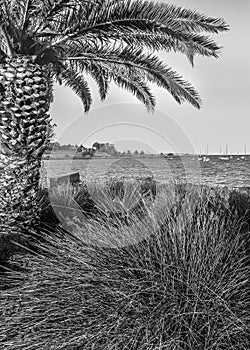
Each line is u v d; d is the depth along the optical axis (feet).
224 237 12.43
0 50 20.95
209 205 16.10
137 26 20.88
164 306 9.78
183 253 11.33
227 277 10.71
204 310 9.68
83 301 10.27
